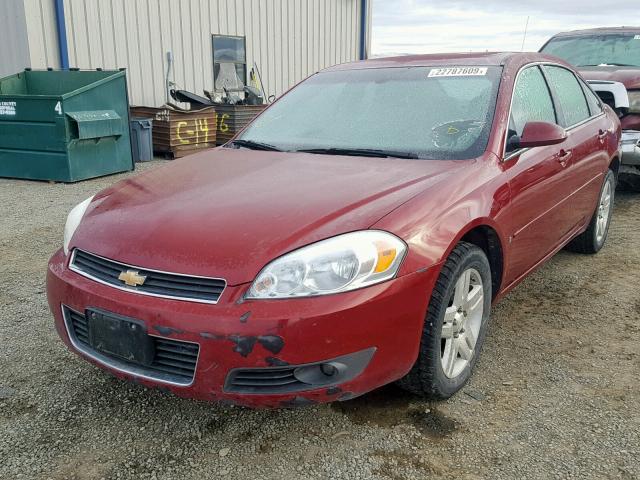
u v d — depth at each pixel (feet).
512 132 10.74
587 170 13.82
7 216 21.02
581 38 27.81
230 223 8.00
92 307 7.95
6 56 31.68
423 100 11.46
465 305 9.23
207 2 39.73
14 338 11.50
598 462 7.87
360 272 7.43
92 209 9.52
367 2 52.85
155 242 7.94
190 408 9.19
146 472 7.80
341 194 8.58
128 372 7.89
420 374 8.63
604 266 15.67
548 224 11.92
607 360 10.65
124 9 35.14
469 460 7.97
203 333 7.17
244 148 11.80
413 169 9.55
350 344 7.37
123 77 28.50
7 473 7.75
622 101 21.27
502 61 12.04
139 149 32.40
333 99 12.39
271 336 7.08
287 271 7.30
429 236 8.13
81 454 8.14
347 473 7.75
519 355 10.84
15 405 9.27
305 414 9.00
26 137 26.71
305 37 47.80
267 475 7.73
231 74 42.37
